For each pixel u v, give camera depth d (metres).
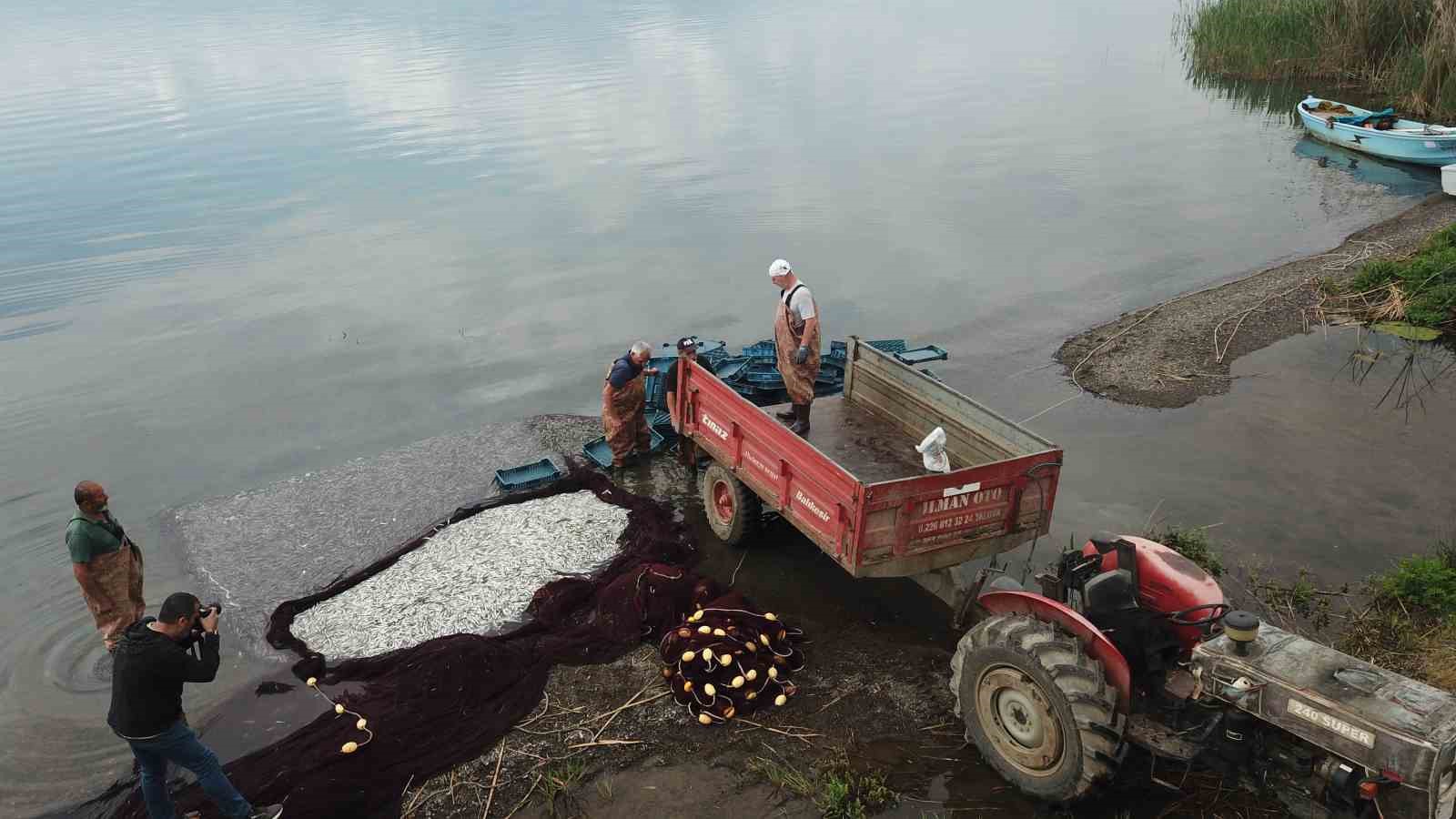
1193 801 5.83
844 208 21.61
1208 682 5.08
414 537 9.32
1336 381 12.52
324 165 26.50
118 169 26.03
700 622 7.23
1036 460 7.23
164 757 5.53
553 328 15.52
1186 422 11.52
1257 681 4.85
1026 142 27.55
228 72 43.78
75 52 52.00
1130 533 9.03
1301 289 15.88
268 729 6.66
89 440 12.02
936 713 6.69
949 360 13.84
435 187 24.20
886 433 9.34
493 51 49.47
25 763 6.49
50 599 8.55
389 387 13.52
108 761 6.50
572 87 38.06
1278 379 12.64
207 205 22.72
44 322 15.95
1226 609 5.61
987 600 6.27
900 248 18.92
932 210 21.38
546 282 17.58
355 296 17.06
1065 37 51.50
